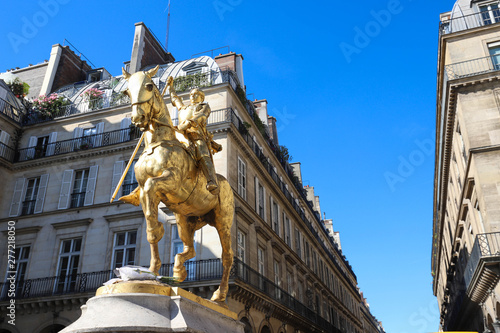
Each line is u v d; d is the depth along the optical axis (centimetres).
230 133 2359
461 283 2452
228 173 2241
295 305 2838
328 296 4138
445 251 4169
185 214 568
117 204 2366
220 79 2619
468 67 2266
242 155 2523
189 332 390
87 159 2561
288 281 3000
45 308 2208
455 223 2934
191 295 444
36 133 2794
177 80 2627
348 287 5738
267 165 2931
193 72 2783
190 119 561
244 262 2247
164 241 2141
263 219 2688
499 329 1514
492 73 2134
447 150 2719
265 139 3225
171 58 3497
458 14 2498
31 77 3519
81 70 3659
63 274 2311
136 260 2177
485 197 1944
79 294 2131
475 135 2095
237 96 2652
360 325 6219
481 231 2130
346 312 5075
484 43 2291
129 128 2572
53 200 2520
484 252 1789
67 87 3328
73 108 2864
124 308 391
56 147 2669
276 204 3061
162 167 489
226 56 3244
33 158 2653
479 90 2172
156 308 402
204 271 1981
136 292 405
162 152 494
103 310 392
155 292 414
